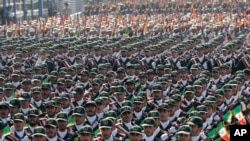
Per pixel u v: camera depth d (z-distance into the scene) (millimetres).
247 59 59469
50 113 39781
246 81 48875
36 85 46906
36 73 52500
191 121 34719
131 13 120688
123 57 60156
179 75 49219
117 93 42406
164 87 46094
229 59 61094
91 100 41781
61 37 86500
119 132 36750
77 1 136250
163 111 37156
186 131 33219
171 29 90875
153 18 100500
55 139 35125
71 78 48656
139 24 91562
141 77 47781
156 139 34719
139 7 124875
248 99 41906
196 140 34812
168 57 61031
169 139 35125
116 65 59781
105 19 99625
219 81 50656
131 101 42375
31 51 63875
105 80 49312
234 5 119812
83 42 72438
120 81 48656
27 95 42125
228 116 39156
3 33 92188
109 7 126438
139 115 39500
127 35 89000
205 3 121438
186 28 90875
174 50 60250
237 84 44844
